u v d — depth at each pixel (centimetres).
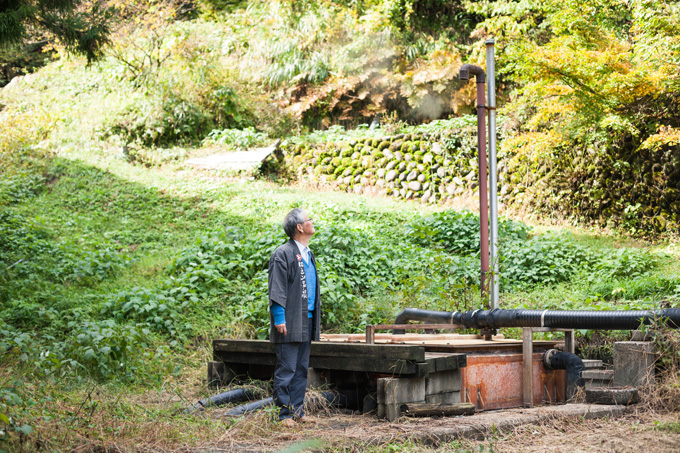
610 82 1004
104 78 1973
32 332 671
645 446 343
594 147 1278
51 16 868
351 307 765
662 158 1206
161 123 1725
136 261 962
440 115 1897
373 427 390
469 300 662
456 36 1961
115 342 573
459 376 477
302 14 2012
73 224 1163
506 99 1723
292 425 408
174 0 2008
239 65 2003
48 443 335
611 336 630
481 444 341
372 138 1534
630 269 873
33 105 1942
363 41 1900
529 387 521
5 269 820
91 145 1666
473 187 1407
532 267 925
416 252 962
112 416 406
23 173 1440
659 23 1002
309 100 1875
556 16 1151
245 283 826
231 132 1769
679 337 473
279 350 426
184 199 1356
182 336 698
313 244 903
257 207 1292
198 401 479
